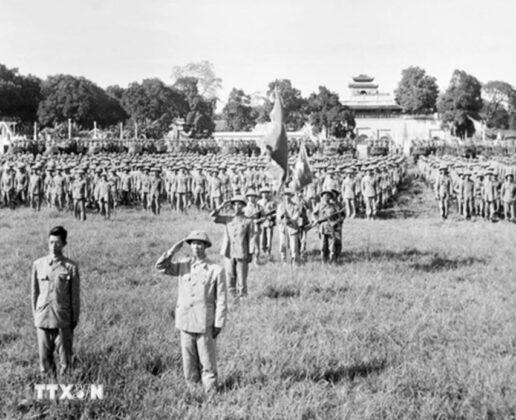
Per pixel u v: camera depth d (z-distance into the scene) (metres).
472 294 16.06
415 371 10.53
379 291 16.31
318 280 17.34
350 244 24.34
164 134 120.00
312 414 8.96
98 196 32.56
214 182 36.25
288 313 13.85
